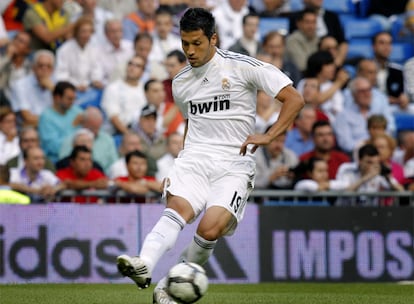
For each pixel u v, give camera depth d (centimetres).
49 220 3728
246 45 4869
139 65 4588
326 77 4825
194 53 2006
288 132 4550
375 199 4112
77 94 4594
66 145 4297
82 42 4641
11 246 3678
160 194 4000
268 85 2033
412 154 4781
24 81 4534
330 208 3978
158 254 1919
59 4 4744
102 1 4844
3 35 4606
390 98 5084
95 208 3784
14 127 4212
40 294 2703
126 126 4509
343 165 4397
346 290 3344
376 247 4009
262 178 4269
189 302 1852
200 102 2086
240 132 2084
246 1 5147
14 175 4128
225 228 2028
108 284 3575
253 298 2602
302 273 3931
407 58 5297
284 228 3931
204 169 2039
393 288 3500
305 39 4962
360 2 5350
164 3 4909
